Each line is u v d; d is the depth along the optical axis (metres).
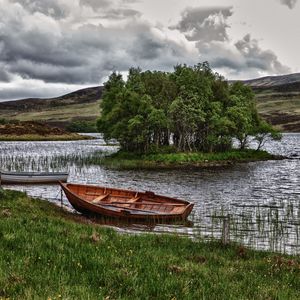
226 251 16.73
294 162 79.56
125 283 9.74
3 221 16.47
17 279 9.20
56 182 48.69
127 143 86.19
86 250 12.88
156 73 96.19
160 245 16.73
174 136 90.00
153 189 44.56
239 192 42.69
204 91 86.44
